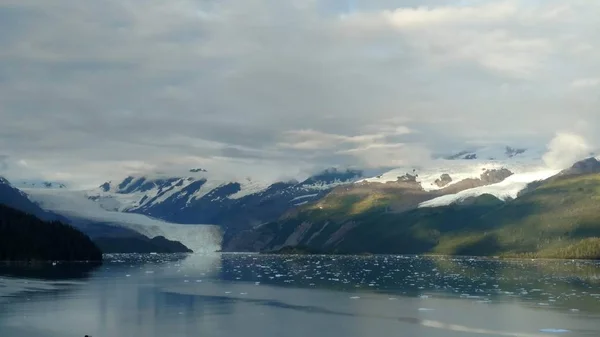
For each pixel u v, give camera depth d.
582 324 115.25
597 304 142.38
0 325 111.62
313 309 134.88
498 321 118.31
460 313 128.75
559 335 105.88
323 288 185.50
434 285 196.88
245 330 108.75
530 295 162.88
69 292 164.00
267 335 104.44
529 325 114.31
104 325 112.75
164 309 132.88
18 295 156.00
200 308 135.38
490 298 155.75
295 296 160.38
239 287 187.12
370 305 141.88
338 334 105.94
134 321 117.00
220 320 118.94
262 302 146.88
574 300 150.88
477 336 104.81
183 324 114.38
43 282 195.75
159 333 105.88
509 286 191.00
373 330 109.38
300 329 110.12
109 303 141.38
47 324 113.12
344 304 143.62
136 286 185.50
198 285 192.88
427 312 130.25
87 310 129.88
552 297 157.62
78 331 107.12
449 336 104.88
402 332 107.75
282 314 126.81
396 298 156.00
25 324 112.75
